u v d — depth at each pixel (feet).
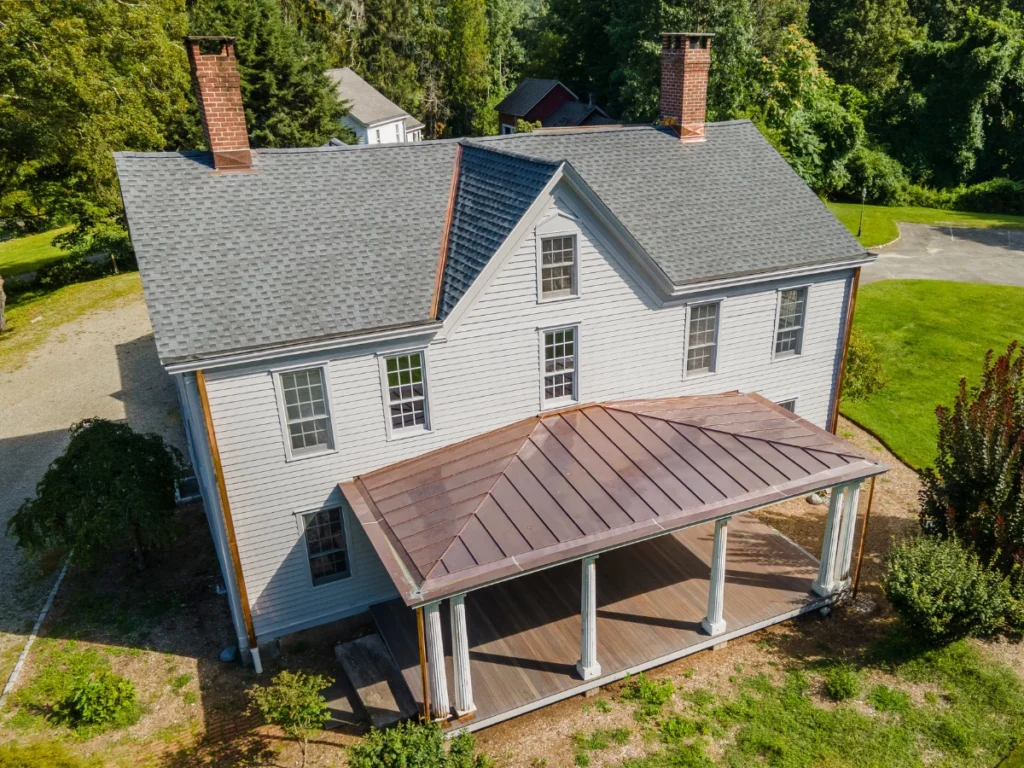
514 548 46.52
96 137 116.47
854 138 184.65
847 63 236.63
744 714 49.65
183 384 56.24
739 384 68.54
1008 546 56.54
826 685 51.83
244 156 59.21
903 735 47.93
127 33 120.57
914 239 165.07
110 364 109.09
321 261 54.95
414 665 52.11
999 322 115.65
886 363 103.60
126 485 59.52
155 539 60.23
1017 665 53.57
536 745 47.60
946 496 60.59
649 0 168.96
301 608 56.95
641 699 50.93
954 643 55.42
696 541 65.72
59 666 55.47
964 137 207.62
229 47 56.39
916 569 55.21
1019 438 55.47
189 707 51.67
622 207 64.34
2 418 94.58
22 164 132.26
